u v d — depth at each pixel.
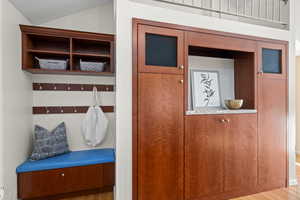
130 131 1.73
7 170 1.67
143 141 1.76
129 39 1.73
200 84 2.39
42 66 2.12
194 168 1.94
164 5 2.56
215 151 2.04
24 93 2.05
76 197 2.20
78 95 2.50
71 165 2.04
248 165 2.19
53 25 2.40
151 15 1.81
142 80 1.76
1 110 1.57
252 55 2.26
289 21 2.47
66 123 2.45
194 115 1.95
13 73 1.79
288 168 2.44
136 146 1.74
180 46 1.90
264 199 2.10
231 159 2.11
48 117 2.39
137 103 1.74
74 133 2.48
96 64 2.27
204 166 1.98
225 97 2.55
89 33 2.19
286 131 2.42
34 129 2.22
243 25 2.19
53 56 2.35
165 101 1.83
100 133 2.48
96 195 2.25
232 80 2.60
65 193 2.16
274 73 2.36
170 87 1.86
